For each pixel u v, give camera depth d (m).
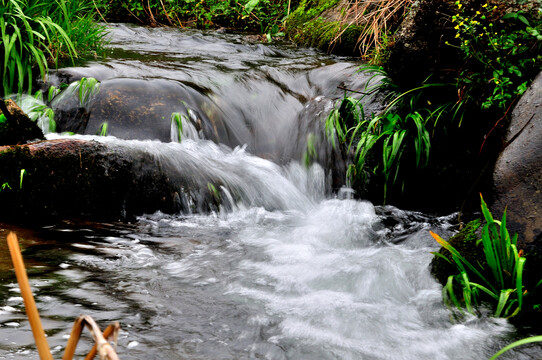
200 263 3.51
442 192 5.05
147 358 2.28
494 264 3.07
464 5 4.74
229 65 7.09
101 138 4.95
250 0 10.41
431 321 2.92
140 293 2.95
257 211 4.82
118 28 9.32
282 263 3.63
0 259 3.18
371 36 8.05
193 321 2.69
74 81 5.78
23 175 4.07
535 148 3.48
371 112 5.64
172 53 7.65
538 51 4.38
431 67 5.08
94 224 4.12
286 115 6.08
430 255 3.93
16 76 5.76
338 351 2.51
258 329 2.66
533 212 3.26
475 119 4.91
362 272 3.54
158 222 4.34
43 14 6.17
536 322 2.90
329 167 5.46
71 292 2.85
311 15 9.40
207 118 5.75
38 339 0.57
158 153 4.69
